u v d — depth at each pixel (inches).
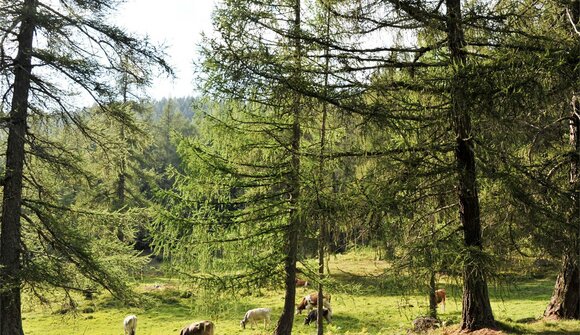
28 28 475.2
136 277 597.6
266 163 474.6
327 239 395.9
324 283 474.3
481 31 350.9
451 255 330.0
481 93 312.2
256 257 484.4
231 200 483.8
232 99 416.5
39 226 512.1
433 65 342.0
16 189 477.7
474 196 373.1
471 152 368.2
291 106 390.9
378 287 362.0
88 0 488.1
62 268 496.4
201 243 470.6
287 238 468.8
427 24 343.3
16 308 461.7
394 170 360.8
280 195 477.1
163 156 2142.0
